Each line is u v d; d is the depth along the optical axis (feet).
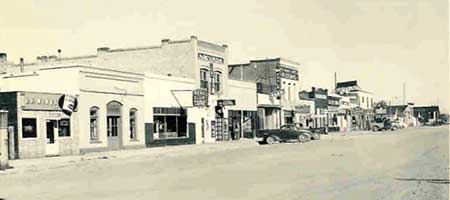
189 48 162.40
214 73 172.86
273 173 67.41
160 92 146.10
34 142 107.04
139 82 137.59
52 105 111.45
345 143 142.10
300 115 235.81
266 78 219.20
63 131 114.62
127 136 132.77
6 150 84.33
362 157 90.17
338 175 63.31
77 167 85.51
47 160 99.04
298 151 112.27
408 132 223.10
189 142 157.17
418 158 85.10
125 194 51.06
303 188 52.08
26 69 165.58
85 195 51.16
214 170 73.61
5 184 63.10
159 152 119.85
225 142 166.61
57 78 120.06
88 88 121.08
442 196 45.80
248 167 76.69
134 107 135.44
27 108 106.01
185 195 49.34
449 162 76.33
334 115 271.90
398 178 59.00
